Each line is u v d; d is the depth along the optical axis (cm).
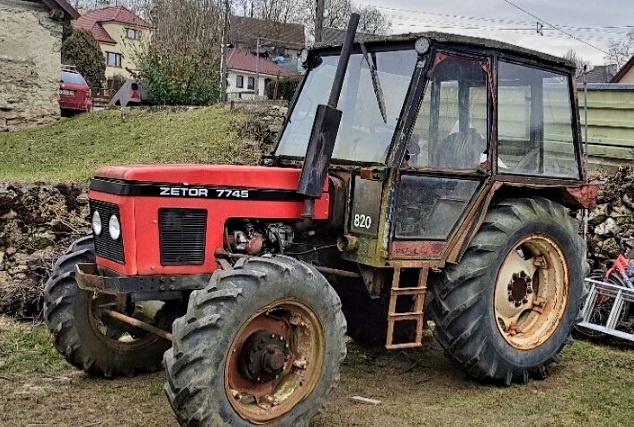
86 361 474
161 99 1548
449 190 470
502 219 489
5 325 605
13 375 487
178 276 418
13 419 410
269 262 387
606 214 770
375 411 445
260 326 395
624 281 655
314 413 402
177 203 416
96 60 3222
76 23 4856
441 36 447
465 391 491
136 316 479
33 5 1441
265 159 518
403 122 443
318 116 433
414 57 455
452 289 475
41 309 632
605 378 527
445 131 465
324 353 402
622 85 916
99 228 434
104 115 1387
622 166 816
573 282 532
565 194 538
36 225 700
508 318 516
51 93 1483
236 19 5059
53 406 433
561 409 461
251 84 4297
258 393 391
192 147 1042
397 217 447
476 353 478
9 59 1420
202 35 1616
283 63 4509
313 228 464
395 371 529
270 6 5209
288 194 449
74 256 474
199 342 356
